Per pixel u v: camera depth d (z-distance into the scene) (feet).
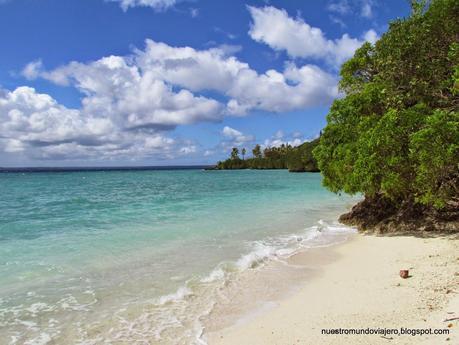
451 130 34.65
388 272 30.55
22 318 22.97
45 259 36.27
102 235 48.29
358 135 49.98
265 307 24.72
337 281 29.50
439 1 47.67
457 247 36.45
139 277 30.94
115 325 22.07
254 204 86.17
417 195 44.55
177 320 22.75
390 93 49.67
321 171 58.03
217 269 33.04
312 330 20.38
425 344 17.12
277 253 39.22
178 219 62.39
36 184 179.63
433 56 49.14
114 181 213.66
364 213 57.88
